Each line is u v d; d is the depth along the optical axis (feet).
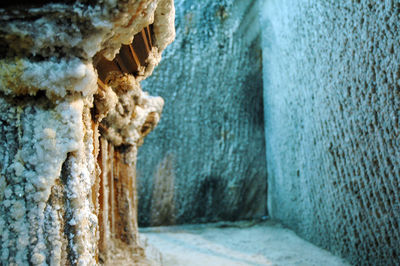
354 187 11.03
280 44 14.70
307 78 12.71
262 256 12.53
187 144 16.33
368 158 10.48
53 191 5.03
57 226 4.98
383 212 10.16
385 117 9.53
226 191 16.65
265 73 16.66
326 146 11.97
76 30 4.79
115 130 9.88
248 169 16.87
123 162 10.78
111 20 4.82
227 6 16.47
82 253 5.10
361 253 11.06
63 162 5.15
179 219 16.24
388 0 8.89
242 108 16.84
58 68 4.90
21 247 4.83
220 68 16.58
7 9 4.48
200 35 16.38
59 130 5.08
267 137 16.80
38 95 5.03
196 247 13.48
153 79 16.05
